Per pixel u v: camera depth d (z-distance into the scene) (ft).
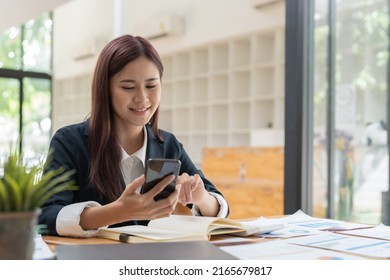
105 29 25.46
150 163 3.47
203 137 21.67
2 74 25.54
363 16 11.11
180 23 20.59
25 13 15.12
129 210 3.62
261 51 18.31
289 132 9.02
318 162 9.41
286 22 9.09
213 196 4.89
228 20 18.54
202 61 21.36
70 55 27.86
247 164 15.16
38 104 27.09
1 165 2.46
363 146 10.87
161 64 4.74
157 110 5.21
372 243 3.55
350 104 10.59
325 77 9.75
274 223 4.54
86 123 4.88
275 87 17.53
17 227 2.31
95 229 3.78
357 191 10.46
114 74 4.55
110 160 4.64
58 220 3.77
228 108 19.65
